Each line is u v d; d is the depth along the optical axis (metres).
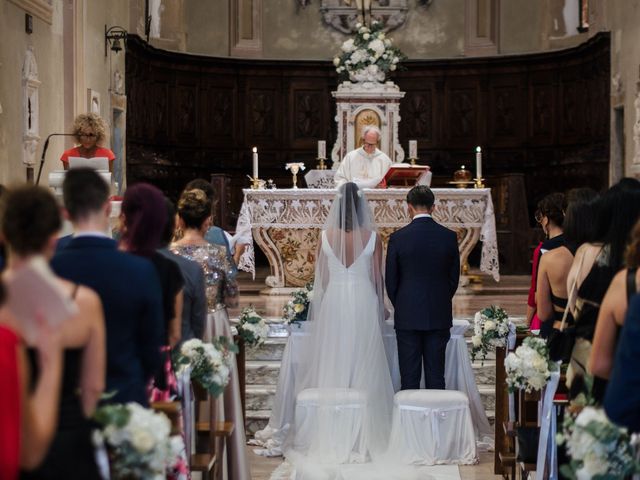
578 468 3.99
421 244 8.08
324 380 7.78
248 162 19.03
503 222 16.80
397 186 12.50
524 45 19.14
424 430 7.72
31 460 3.07
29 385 3.28
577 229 5.74
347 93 14.75
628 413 3.50
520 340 7.13
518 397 7.05
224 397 6.48
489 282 14.63
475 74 18.98
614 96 15.65
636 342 3.48
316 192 12.31
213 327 6.26
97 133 8.96
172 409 4.61
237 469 6.50
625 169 15.23
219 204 15.78
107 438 3.58
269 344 9.81
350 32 19.56
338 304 7.84
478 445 8.37
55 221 3.37
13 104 11.42
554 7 18.66
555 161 18.11
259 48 19.45
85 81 14.05
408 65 19.19
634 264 4.10
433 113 19.25
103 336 3.60
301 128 19.25
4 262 4.16
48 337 3.05
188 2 19.17
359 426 7.71
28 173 11.99
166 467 4.22
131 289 3.99
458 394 7.88
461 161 19.14
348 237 7.93
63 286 3.53
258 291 13.35
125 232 4.87
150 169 17.14
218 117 18.89
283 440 8.45
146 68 17.42
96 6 14.73
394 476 7.24
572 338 5.20
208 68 18.73
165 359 4.59
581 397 4.42
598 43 16.38
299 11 19.62
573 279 5.23
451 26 19.55
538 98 18.52
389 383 7.96
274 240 12.75
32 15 12.11
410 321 8.05
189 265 5.60
